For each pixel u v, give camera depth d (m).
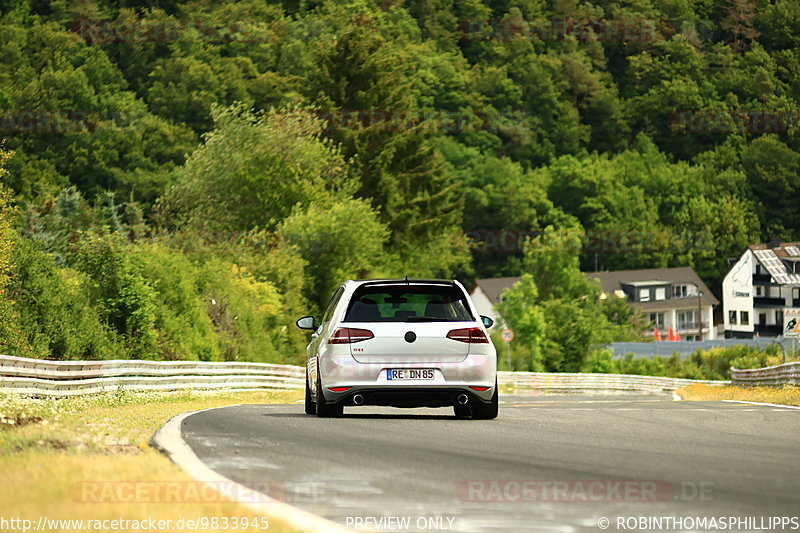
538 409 51.31
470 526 18.31
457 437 33.44
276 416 43.72
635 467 25.92
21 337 95.19
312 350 46.19
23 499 18.42
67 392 67.88
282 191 197.62
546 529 18.08
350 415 45.03
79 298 111.56
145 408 56.03
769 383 105.31
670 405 59.34
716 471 25.20
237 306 153.50
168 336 125.56
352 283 43.34
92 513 17.42
